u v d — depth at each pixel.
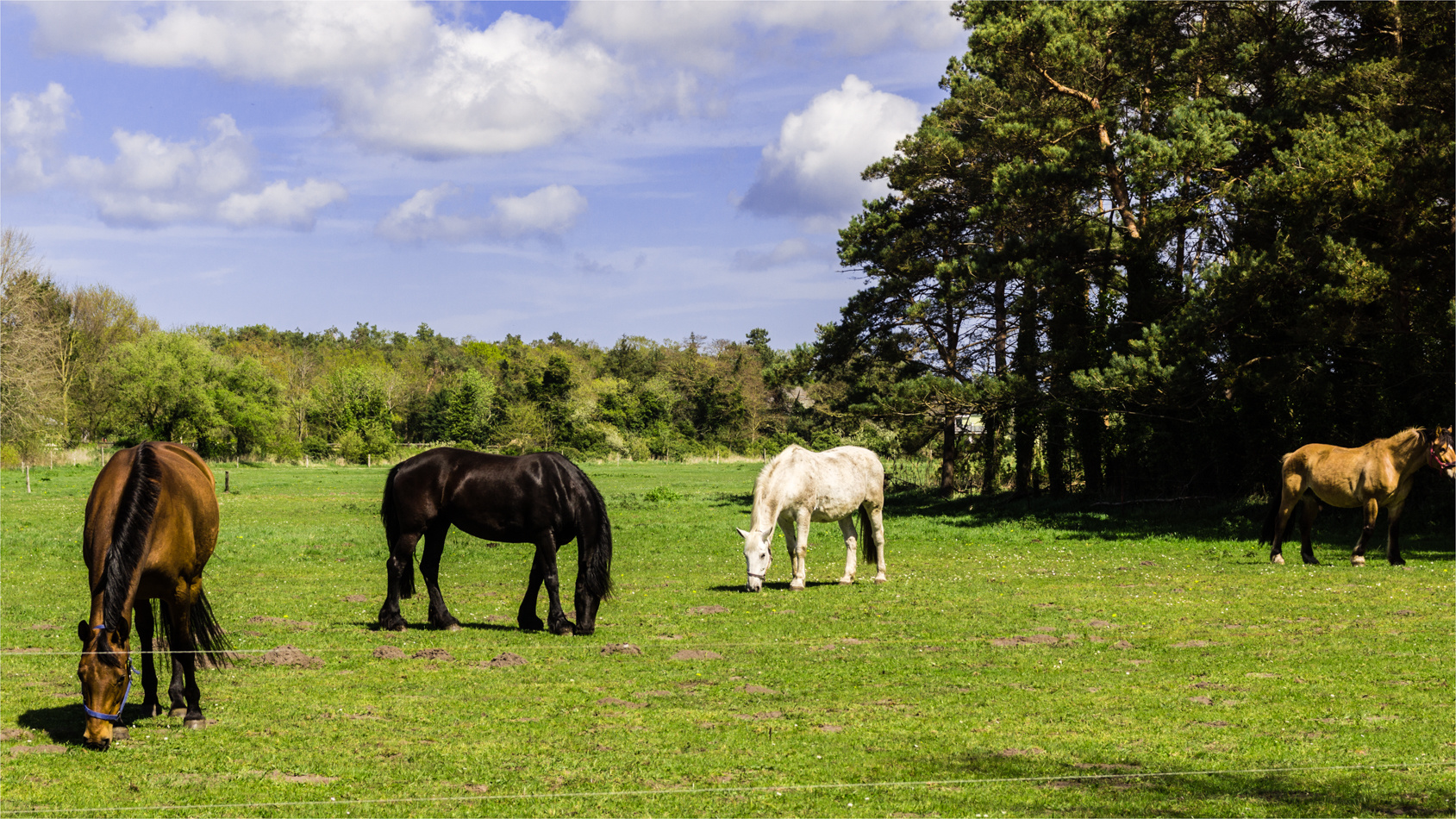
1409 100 23.55
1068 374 30.56
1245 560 18.70
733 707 8.24
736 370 113.31
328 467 72.00
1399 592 13.98
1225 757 6.83
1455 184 21.06
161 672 9.20
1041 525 27.23
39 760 6.73
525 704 8.30
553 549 11.56
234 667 9.62
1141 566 17.92
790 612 13.12
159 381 70.31
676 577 17.20
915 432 35.91
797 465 15.30
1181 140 25.50
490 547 21.73
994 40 30.03
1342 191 22.39
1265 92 28.36
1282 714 7.88
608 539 11.73
